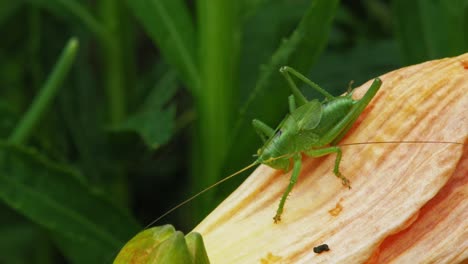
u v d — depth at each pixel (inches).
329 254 11.4
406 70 11.8
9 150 13.5
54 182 13.7
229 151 13.3
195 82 14.2
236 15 14.1
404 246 11.4
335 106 11.7
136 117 15.0
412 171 11.4
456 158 11.3
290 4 16.6
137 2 14.4
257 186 11.8
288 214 11.6
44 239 16.5
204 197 14.1
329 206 11.6
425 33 14.4
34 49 16.7
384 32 17.7
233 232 11.6
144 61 21.6
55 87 14.4
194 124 15.0
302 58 13.1
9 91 17.2
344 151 11.7
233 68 14.1
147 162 17.1
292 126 11.8
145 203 18.2
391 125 11.6
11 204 13.5
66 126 16.5
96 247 13.8
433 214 11.4
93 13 16.5
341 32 17.4
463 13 14.0
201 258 11.1
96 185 16.2
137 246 11.2
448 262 11.3
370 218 11.4
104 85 17.0
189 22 14.3
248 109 13.2
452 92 11.6
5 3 17.1
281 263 11.4
